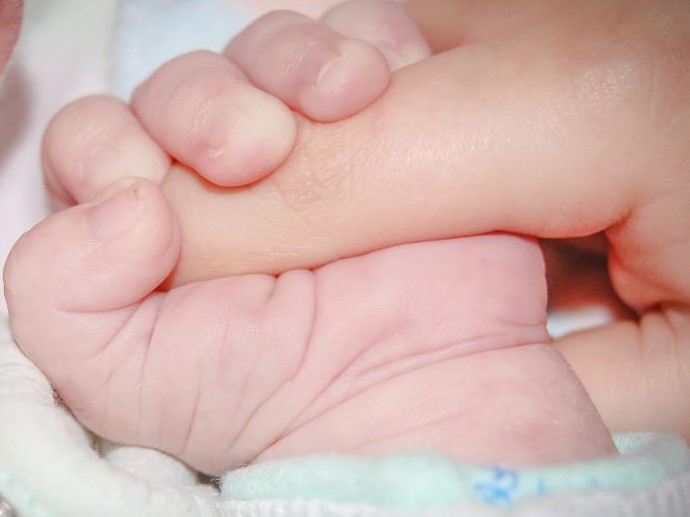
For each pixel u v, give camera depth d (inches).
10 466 4.4
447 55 5.0
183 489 4.7
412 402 4.6
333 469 4.3
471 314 4.7
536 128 4.7
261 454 4.8
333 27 5.4
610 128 4.7
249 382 4.7
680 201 4.8
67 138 5.1
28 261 4.6
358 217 4.8
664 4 4.9
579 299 5.8
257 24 5.2
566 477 4.1
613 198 4.8
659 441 4.6
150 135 5.1
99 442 5.1
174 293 4.9
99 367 4.7
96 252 4.5
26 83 5.9
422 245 4.9
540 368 4.7
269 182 4.8
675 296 5.1
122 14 6.2
